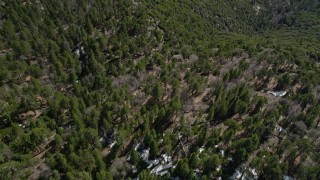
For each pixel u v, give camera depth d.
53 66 120.44
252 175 80.12
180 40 151.50
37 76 120.56
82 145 85.88
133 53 136.50
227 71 120.31
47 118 96.31
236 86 106.31
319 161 82.19
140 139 91.12
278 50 155.12
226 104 97.12
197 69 124.44
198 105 103.50
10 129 91.50
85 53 136.62
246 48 150.25
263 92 115.06
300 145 84.19
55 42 136.38
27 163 79.88
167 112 94.25
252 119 90.88
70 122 98.06
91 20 155.62
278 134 92.00
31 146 85.88
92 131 86.38
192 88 108.06
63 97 100.88
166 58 132.62
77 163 79.12
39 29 145.00
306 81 117.56
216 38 188.12
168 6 197.00
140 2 181.50
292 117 96.38
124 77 113.62
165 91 110.94
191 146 87.94
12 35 135.25
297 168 80.75
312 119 93.31
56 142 86.06
